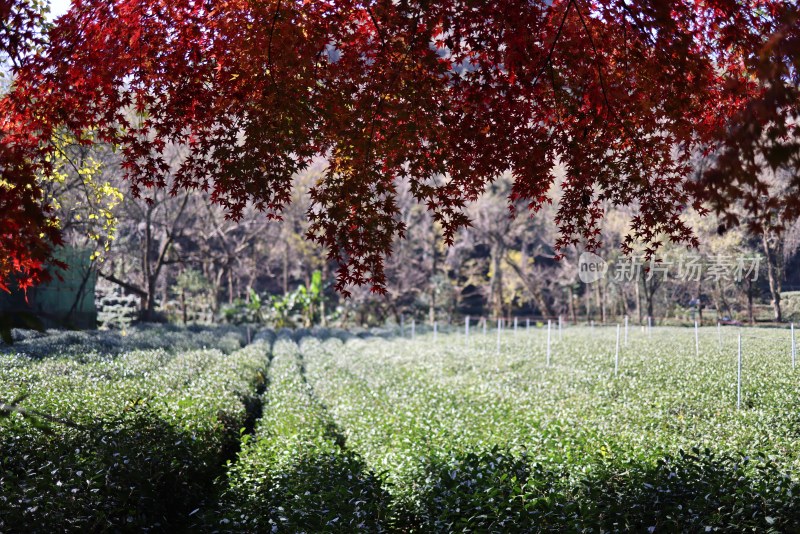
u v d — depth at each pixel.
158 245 49.28
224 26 7.72
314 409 13.39
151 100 8.12
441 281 52.81
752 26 6.43
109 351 19.00
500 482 6.75
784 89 4.61
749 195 4.91
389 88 7.67
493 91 7.61
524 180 8.37
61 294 24.34
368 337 40.62
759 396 12.09
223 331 37.25
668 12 6.51
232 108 8.10
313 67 7.79
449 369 21.06
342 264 7.63
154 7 7.57
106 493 6.39
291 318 52.50
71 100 7.66
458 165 7.93
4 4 6.25
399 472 8.22
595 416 11.38
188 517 7.86
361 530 6.04
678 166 8.09
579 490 6.70
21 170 5.97
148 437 8.12
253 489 7.39
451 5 7.16
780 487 6.22
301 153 8.02
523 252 53.44
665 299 28.23
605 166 8.09
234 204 8.12
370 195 7.76
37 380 12.11
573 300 50.16
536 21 7.25
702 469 6.82
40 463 6.82
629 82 7.74
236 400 12.99
